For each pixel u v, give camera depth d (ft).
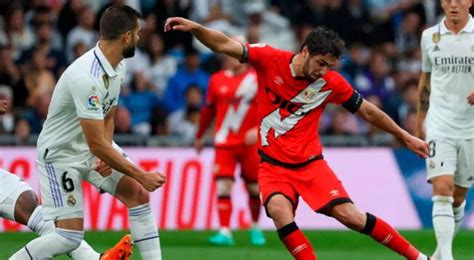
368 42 179.22
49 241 76.48
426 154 81.71
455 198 99.45
